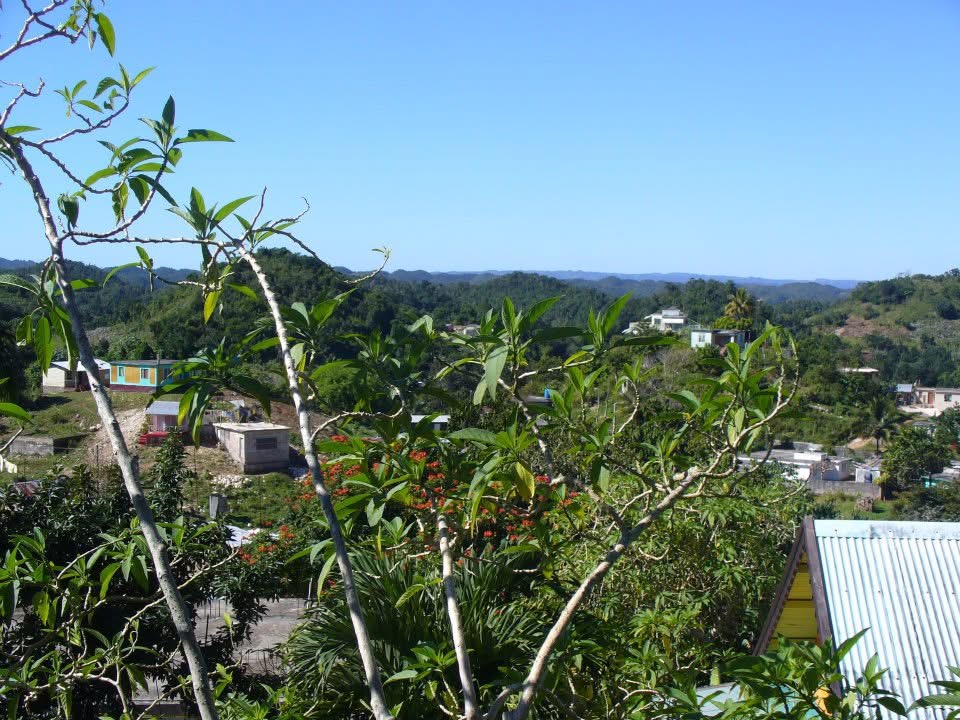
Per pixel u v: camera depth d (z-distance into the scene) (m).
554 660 2.91
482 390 2.15
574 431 2.38
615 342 2.37
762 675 2.36
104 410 1.82
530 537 3.18
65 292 1.89
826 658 2.39
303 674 3.77
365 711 3.66
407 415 2.29
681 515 6.40
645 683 3.35
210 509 7.95
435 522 2.72
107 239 2.04
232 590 6.89
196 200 2.23
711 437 2.36
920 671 4.20
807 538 4.84
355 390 2.37
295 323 2.29
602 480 2.23
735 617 6.91
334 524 1.84
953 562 4.67
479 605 3.76
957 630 4.34
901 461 41.50
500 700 1.89
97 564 6.04
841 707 2.35
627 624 4.34
